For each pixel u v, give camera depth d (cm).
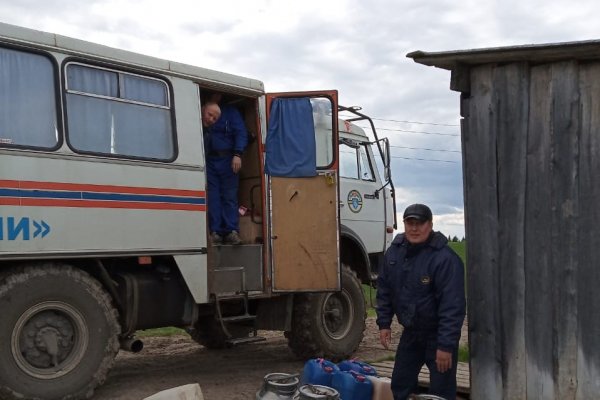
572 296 473
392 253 498
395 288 494
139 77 644
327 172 730
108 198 602
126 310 631
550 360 482
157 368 768
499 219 507
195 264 664
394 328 1132
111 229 602
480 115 517
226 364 798
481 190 516
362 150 922
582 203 470
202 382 689
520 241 497
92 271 615
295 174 731
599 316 461
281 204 735
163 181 643
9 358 543
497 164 509
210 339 877
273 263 731
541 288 487
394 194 967
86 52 606
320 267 727
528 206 494
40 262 573
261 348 921
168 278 657
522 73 497
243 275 723
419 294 481
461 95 526
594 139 466
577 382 470
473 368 520
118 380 689
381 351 910
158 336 1029
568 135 476
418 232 478
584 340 467
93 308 590
